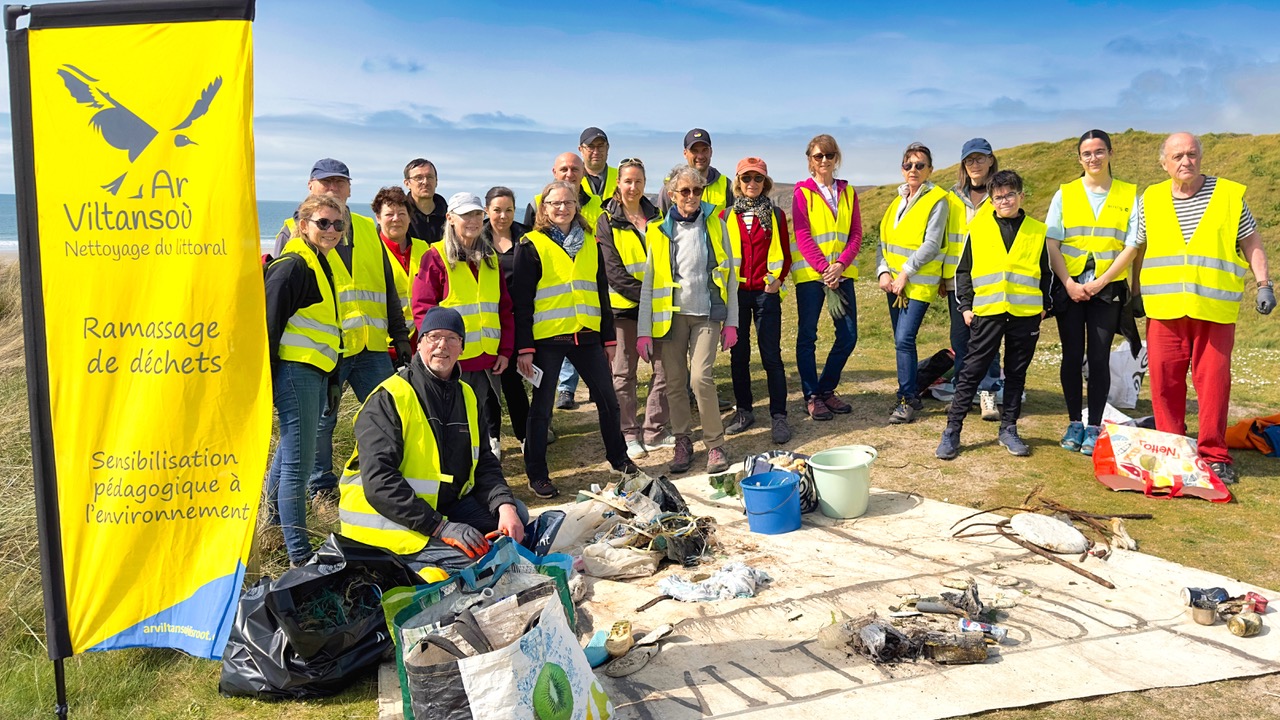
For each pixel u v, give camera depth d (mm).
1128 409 8039
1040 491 6027
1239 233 5895
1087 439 6734
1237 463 6441
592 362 6430
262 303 3510
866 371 9625
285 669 3738
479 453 4609
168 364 3514
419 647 3227
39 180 3434
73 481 3523
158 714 3689
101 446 3535
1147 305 6109
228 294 3477
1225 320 5859
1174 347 6102
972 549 5113
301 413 4832
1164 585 4559
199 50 3375
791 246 7746
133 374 3516
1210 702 3506
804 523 5668
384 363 5863
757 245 7285
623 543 5105
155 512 3559
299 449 4836
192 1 3361
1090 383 6727
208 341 3504
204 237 3455
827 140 7391
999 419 7602
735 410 8164
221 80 3381
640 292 7051
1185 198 5941
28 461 6008
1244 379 9273
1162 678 3676
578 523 5273
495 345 6133
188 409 3529
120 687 3852
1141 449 6051
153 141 3420
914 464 6707
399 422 4113
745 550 5270
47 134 3424
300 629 3705
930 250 7223
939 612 4270
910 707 3504
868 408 8125
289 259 4762
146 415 3523
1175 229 5949
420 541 4016
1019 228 6508
